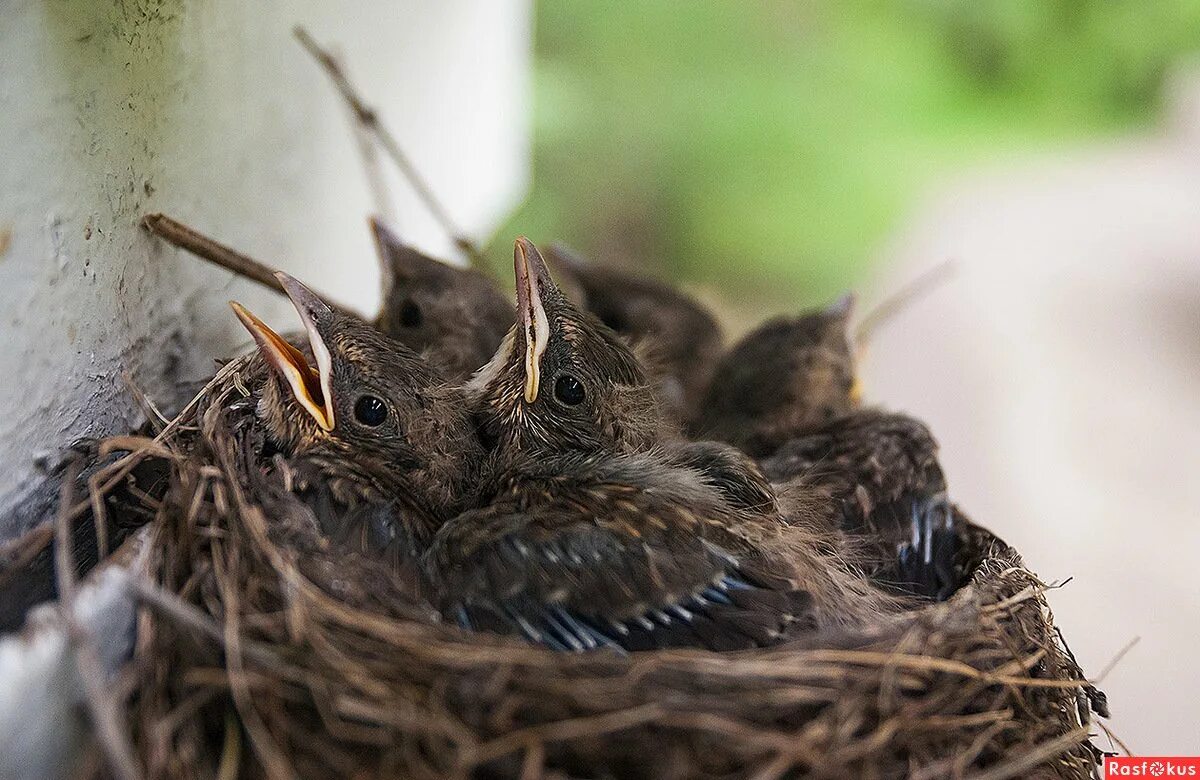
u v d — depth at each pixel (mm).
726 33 1145
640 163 1114
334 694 359
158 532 375
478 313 479
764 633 392
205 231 434
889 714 375
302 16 474
